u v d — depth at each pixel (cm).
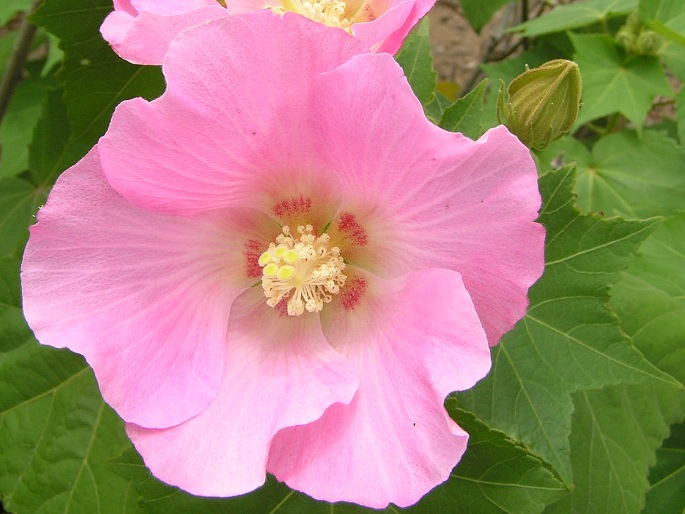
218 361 15
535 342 19
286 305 16
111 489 21
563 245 19
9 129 37
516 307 13
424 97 20
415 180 13
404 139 12
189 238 15
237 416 14
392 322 14
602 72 30
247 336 16
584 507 22
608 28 34
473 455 16
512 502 16
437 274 13
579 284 19
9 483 21
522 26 33
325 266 15
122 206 14
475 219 13
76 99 23
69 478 21
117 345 14
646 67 30
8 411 21
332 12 18
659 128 37
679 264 25
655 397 23
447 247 13
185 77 12
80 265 14
